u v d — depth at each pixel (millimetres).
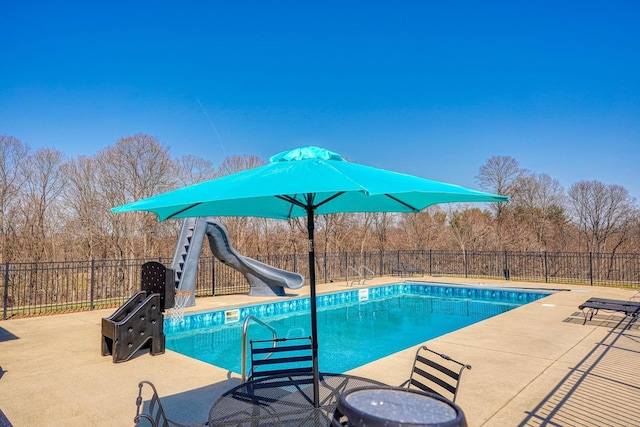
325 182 2508
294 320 12391
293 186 2453
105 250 22844
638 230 29031
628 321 9492
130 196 24016
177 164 26391
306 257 19422
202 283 15148
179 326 10609
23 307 10898
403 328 11461
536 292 15258
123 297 13516
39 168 22016
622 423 4078
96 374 5934
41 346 7461
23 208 21453
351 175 2779
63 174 22594
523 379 5457
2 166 20969
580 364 6117
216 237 12781
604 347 7125
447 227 33281
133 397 5023
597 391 4977
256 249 27250
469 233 32219
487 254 21609
